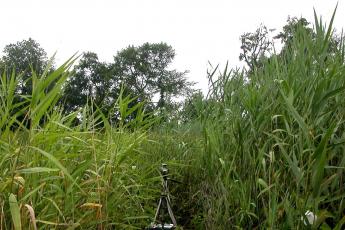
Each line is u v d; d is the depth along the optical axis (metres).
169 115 5.93
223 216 3.15
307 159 2.60
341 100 2.64
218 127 3.60
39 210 2.51
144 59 60.41
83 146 3.04
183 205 4.56
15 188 2.32
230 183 3.18
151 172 4.10
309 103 2.66
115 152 3.20
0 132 2.37
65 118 3.09
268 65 3.35
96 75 46.47
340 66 2.80
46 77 2.45
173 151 5.18
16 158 2.26
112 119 3.61
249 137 3.20
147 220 3.77
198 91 4.24
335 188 2.55
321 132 2.66
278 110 3.06
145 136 3.82
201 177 4.26
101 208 2.95
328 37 2.78
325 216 2.23
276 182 2.62
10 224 2.28
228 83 3.79
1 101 2.50
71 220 2.55
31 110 2.35
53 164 2.59
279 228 2.48
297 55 3.00
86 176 3.24
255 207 2.93
